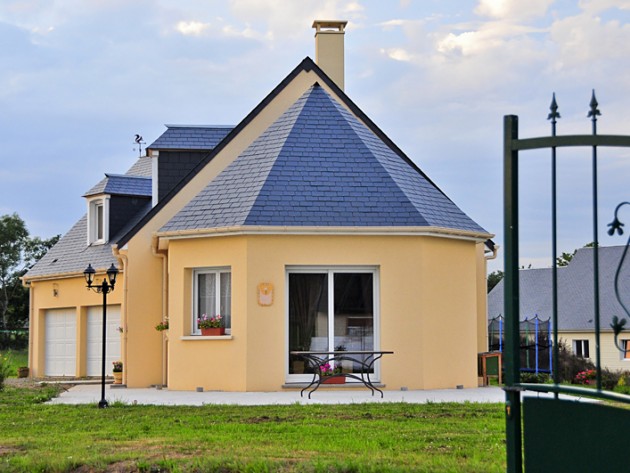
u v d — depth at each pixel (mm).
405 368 19297
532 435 6789
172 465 9219
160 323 22250
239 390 19141
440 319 19734
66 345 28672
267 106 22859
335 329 19422
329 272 19516
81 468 9414
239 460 9148
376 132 24266
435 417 13039
